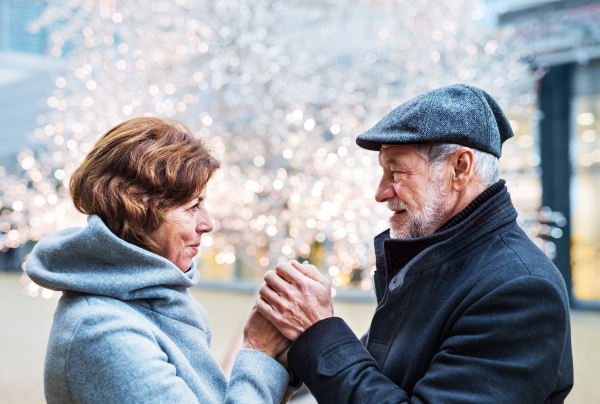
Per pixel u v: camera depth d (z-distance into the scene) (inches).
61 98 163.3
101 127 140.5
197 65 147.5
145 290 36.1
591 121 274.7
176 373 35.2
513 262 35.3
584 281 277.6
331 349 37.3
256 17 135.0
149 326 35.0
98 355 31.6
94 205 36.2
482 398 31.2
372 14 154.7
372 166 131.7
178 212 38.3
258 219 143.6
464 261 38.2
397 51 148.7
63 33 155.2
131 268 35.6
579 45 245.0
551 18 250.7
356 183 129.8
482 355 32.8
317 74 149.3
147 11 141.6
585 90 261.4
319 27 156.8
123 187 36.3
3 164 459.5
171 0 137.8
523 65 183.2
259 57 133.2
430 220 39.2
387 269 41.0
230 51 129.9
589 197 278.5
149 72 146.8
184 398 32.4
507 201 39.7
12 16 444.5
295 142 138.9
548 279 33.4
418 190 39.0
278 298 40.6
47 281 33.8
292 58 150.6
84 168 37.5
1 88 457.1
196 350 38.5
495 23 257.4
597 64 251.3
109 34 150.9
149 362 32.0
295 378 43.6
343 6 145.1
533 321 32.2
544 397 32.2
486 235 38.2
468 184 39.0
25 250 534.0
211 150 41.7
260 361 39.7
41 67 454.6
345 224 134.3
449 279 38.3
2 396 149.1
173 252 38.7
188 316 39.0
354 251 136.0
